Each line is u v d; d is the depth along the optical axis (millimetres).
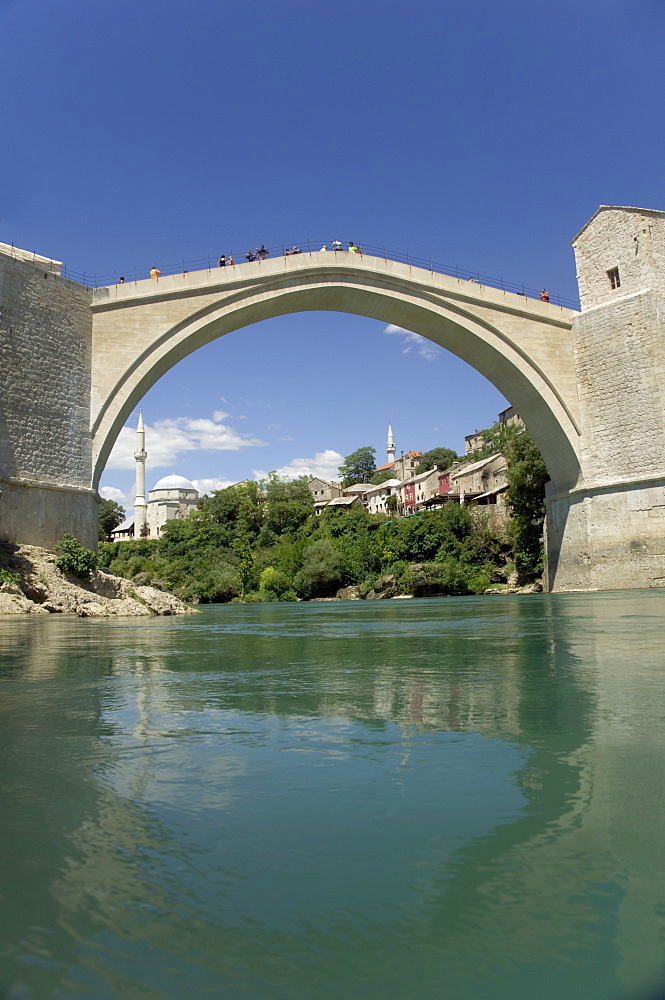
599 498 33344
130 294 29859
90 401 28734
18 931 2025
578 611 18172
